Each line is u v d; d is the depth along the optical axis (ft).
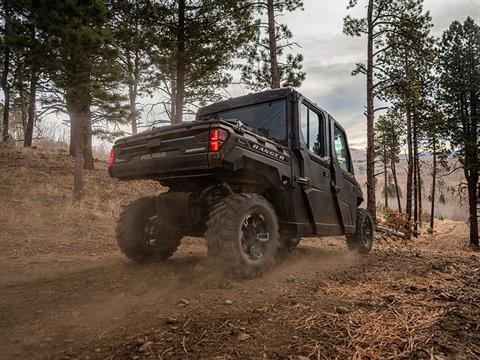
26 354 5.46
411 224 62.08
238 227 9.99
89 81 32.17
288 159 12.94
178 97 43.86
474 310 7.58
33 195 32.12
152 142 11.16
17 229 22.18
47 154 55.52
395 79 51.19
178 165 10.39
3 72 55.52
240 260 9.91
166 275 11.05
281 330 6.35
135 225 12.96
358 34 52.42
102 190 38.86
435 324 6.68
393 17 51.57
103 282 10.28
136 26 44.32
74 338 6.05
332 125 17.31
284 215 12.80
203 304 7.93
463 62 72.33
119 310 7.57
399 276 11.57
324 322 6.77
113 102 35.47
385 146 98.99
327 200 15.62
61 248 19.25
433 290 9.33
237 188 12.32
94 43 31.01
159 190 43.45
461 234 89.40
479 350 5.57
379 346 5.70
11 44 31.30
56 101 42.91
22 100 67.05
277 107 14.29
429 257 16.94
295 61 46.34
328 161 16.10
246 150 10.66
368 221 20.47
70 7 29.91
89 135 46.09
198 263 13.30
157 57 41.96
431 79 70.85
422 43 50.03
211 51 43.45
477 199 75.05
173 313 7.29
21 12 32.81
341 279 11.16
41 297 8.76
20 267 13.70
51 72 32.99
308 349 5.54
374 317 7.07
